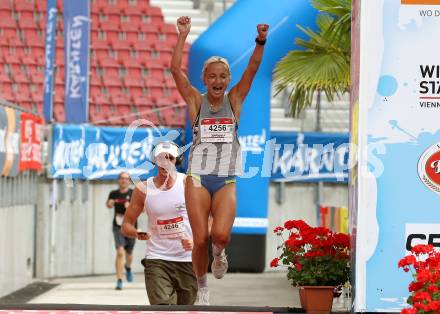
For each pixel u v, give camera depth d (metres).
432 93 12.98
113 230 37.03
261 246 42.56
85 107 42.31
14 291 35.53
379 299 13.02
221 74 15.04
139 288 37.06
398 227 12.99
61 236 41.50
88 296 34.09
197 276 16.27
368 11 12.96
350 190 13.74
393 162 13.00
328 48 31.84
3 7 57.03
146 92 52.50
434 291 12.26
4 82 52.12
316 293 14.29
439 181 12.96
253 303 31.44
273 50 40.88
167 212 18.98
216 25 41.62
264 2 41.38
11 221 34.81
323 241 14.98
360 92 13.00
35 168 38.41
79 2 42.34
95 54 54.38
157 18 58.22
